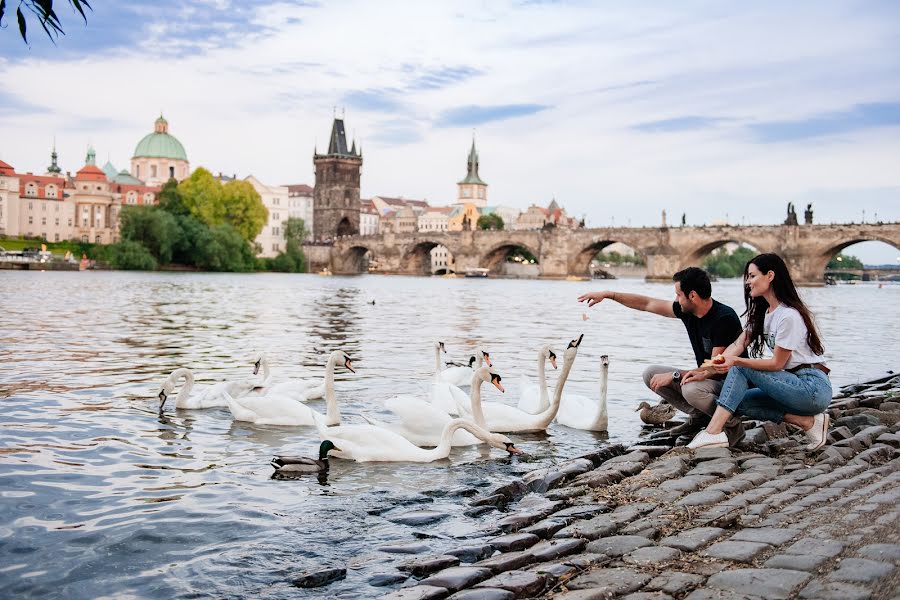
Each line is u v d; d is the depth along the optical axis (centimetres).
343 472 1145
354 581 729
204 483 1075
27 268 13988
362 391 1833
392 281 13725
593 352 2798
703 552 704
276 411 1456
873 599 569
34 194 19312
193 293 6881
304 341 3002
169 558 798
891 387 1817
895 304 7219
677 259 14600
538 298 7662
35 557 798
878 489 868
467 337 3319
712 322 1129
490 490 1046
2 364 2156
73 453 1214
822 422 1099
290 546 832
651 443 1262
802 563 646
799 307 1051
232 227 16388
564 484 1038
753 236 13612
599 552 732
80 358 2322
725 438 1116
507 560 718
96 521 909
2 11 543
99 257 15100
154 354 2467
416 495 1027
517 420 1445
